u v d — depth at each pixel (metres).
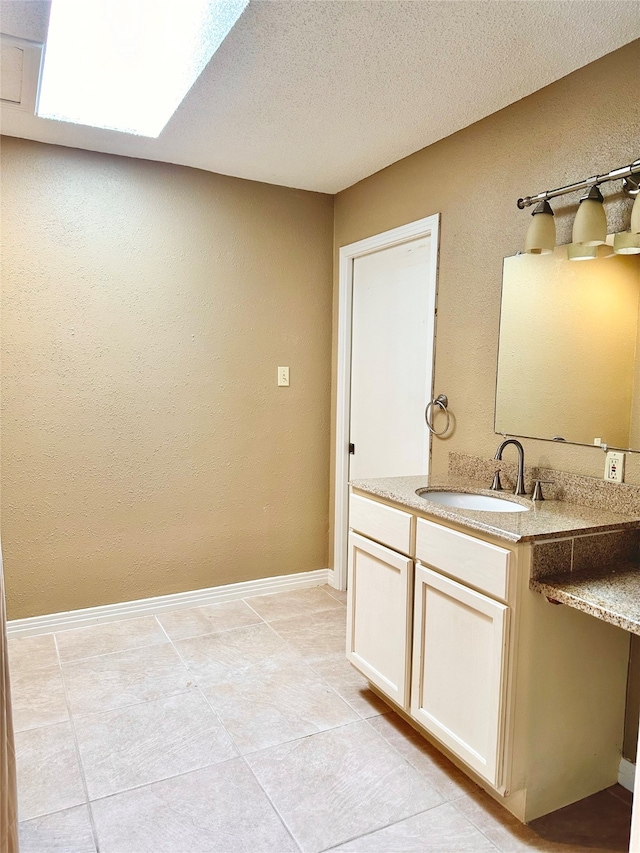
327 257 3.50
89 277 2.86
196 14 1.95
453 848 1.62
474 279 2.48
